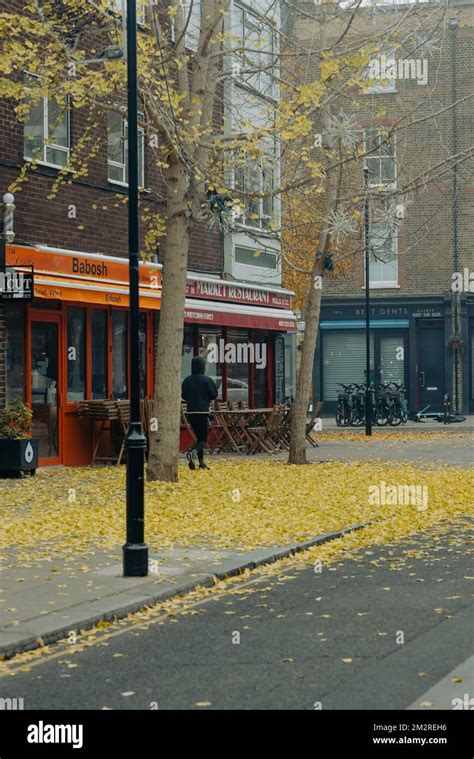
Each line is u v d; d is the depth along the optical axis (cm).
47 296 1895
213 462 2191
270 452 2412
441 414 3888
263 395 2927
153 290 2294
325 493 1612
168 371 1753
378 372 4209
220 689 644
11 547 1146
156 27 1755
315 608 877
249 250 2856
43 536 1212
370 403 3127
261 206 2695
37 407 2012
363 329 4194
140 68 1602
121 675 684
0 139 1880
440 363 4222
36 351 2011
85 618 820
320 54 1764
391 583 980
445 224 4128
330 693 629
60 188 2059
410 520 1383
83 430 2136
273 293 2903
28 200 1962
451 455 2353
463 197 4100
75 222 2106
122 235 2272
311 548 1187
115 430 2184
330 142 1945
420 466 2083
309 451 2491
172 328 1748
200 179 1702
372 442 2827
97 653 745
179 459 2272
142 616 866
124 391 2311
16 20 1652
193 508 1428
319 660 707
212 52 1822
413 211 4141
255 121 2677
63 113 1988
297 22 3100
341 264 3422
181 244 1744
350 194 1969
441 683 646
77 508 1430
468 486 1734
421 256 4156
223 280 2611
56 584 952
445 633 779
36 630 779
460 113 4025
